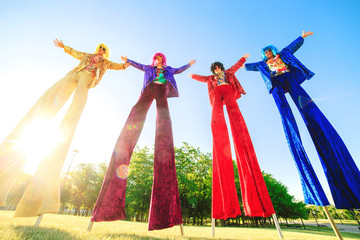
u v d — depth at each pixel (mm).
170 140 2607
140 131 2809
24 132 2092
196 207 24766
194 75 3746
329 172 2268
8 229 1479
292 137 2715
